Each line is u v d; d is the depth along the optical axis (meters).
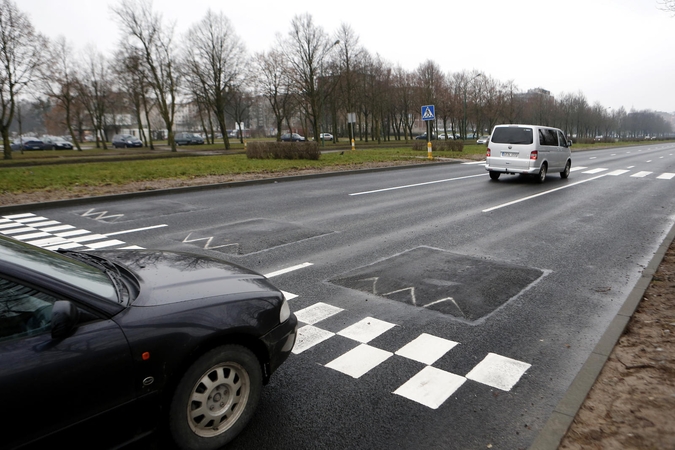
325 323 4.56
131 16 36.59
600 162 27.89
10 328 2.11
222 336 2.68
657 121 167.25
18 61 31.70
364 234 8.30
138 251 3.59
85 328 2.25
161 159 27.73
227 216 10.00
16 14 30.72
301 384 3.50
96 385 2.22
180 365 2.47
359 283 5.70
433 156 29.98
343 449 2.78
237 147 49.75
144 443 2.66
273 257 6.84
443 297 5.25
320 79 48.94
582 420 2.93
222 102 44.12
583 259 6.75
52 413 2.10
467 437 2.91
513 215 10.07
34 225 9.25
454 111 66.88
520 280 5.82
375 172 20.30
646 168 22.77
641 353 3.78
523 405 3.25
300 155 24.62
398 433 2.94
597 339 4.24
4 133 31.58
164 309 2.53
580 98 95.38
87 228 8.92
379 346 4.10
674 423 2.87
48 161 26.75
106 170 19.70
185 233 8.41
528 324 4.55
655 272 5.91
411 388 3.45
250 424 3.00
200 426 2.65
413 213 10.30
